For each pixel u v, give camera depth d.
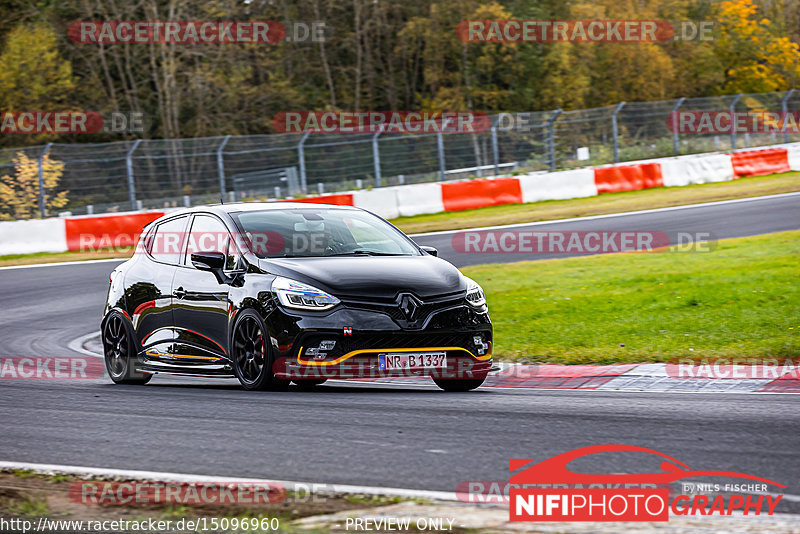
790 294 39.28
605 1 197.38
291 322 25.03
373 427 20.41
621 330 35.66
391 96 188.38
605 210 84.75
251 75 162.38
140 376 30.80
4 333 44.94
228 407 23.53
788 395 24.78
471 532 12.54
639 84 195.38
